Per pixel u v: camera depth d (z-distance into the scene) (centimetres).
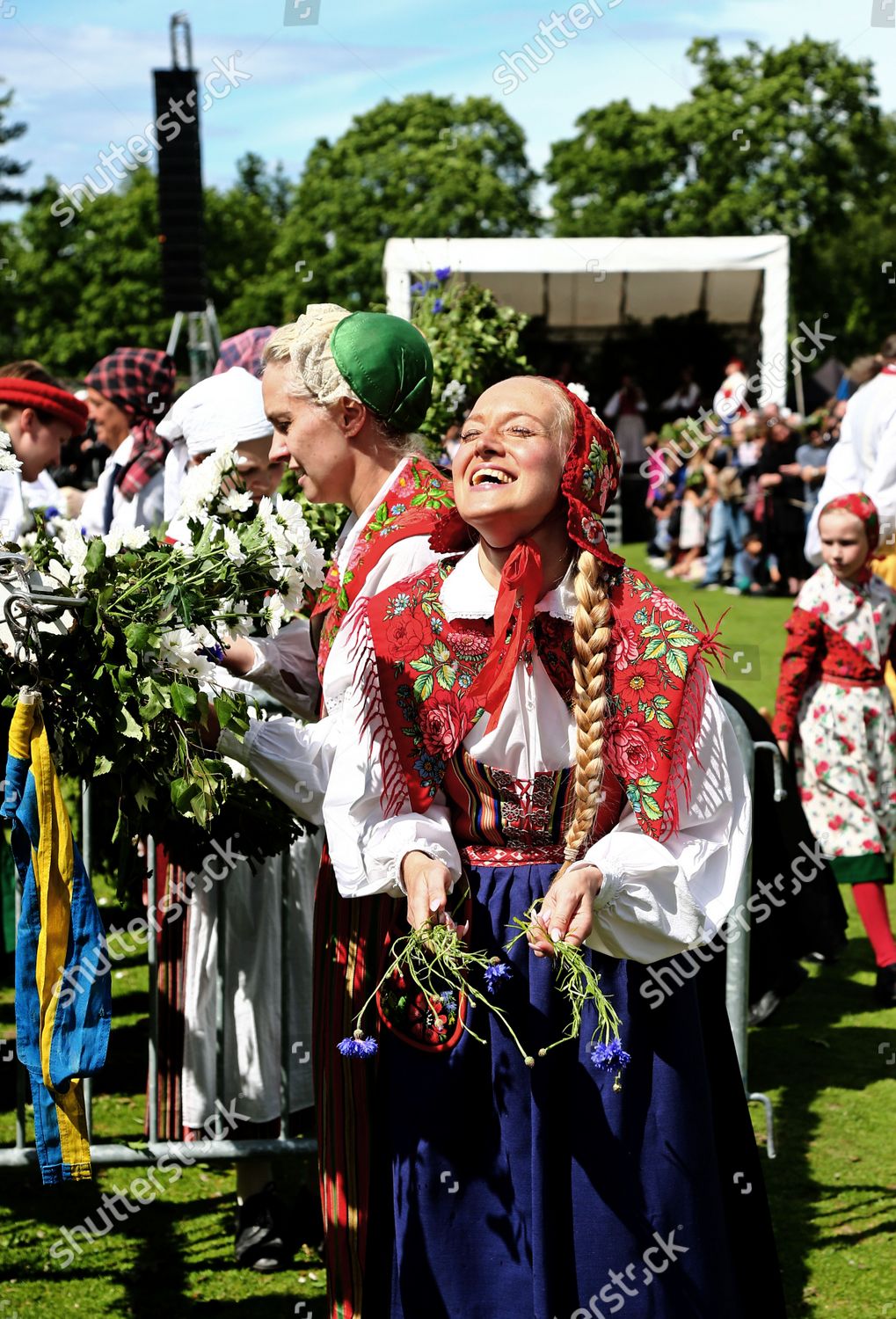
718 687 366
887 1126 373
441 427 439
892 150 3108
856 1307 286
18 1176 351
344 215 3209
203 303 1001
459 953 189
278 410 246
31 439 403
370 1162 216
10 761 214
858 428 625
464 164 3108
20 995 215
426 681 208
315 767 235
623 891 195
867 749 457
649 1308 198
